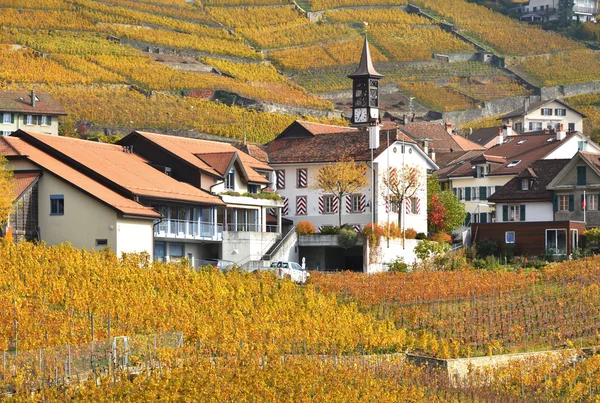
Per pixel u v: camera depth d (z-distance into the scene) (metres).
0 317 117.81
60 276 139.88
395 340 141.50
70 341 114.88
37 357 103.38
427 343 142.38
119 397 100.12
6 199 157.62
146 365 110.56
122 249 166.38
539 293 172.75
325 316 147.00
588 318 160.00
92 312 125.00
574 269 187.75
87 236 166.50
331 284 171.12
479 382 129.88
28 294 132.75
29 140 178.62
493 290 170.00
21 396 96.44
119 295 136.00
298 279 184.00
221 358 117.38
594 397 128.00
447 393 122.12
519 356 141.62
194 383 103.50
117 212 165.50
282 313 145.25
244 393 105.44
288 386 109.75
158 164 199.00
